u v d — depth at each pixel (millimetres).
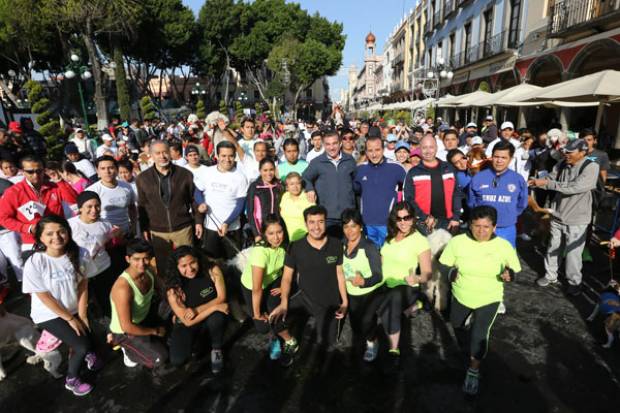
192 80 54938
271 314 3139
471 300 2908
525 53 16297
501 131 7090
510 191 3766
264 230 3252
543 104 10164
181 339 3105
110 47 25375
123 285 2979
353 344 3559
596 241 5789
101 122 21172
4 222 3871
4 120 13242
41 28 20438
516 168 6352
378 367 3209
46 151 10586
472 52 21547
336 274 3184
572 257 4211
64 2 18359
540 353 3332
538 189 6188
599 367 3137
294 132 10984
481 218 2795
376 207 4277
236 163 4676
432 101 18906
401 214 3174
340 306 3275
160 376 3166
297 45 32688
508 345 3453
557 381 2988
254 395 2920
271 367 3246
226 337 3715
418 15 34375
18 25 20203
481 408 2738
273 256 3393
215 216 4457
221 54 34969
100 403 2889
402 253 3264
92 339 3254
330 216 4453
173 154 6195
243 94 45938
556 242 4383
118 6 19594
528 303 4180
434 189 4180
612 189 5824
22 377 3211
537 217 6090
